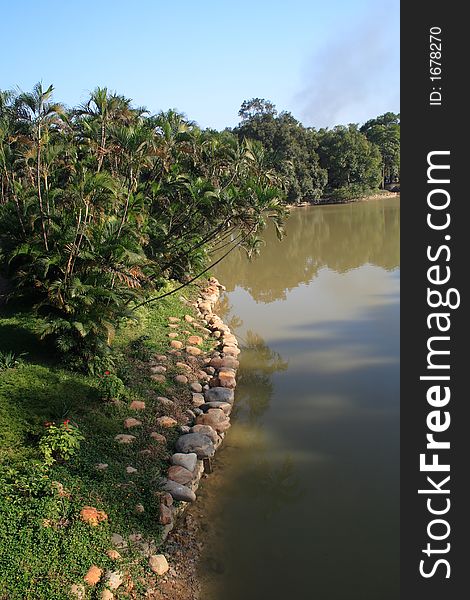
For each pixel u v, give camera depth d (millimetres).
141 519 7586
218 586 6879
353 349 16125
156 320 15992
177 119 20047
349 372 14312
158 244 17656
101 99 14344
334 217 55344
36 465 7820
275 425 11352
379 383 13492
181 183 17812
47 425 8930
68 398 10148
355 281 25984
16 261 15297
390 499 8680
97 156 14766
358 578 7012
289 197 65250
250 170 19547
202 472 9406
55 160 14648
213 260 34156
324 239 40906
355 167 73438
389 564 7242
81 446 8812
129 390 11148
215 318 17719
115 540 7043
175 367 12898
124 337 14023
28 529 6664
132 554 6961
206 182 16875
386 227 46000
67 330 11383
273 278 28094
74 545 6668
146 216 15680
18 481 7391
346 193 72625
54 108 12523
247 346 16875
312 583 6941
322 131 79125
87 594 6207
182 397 11586
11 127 14977
